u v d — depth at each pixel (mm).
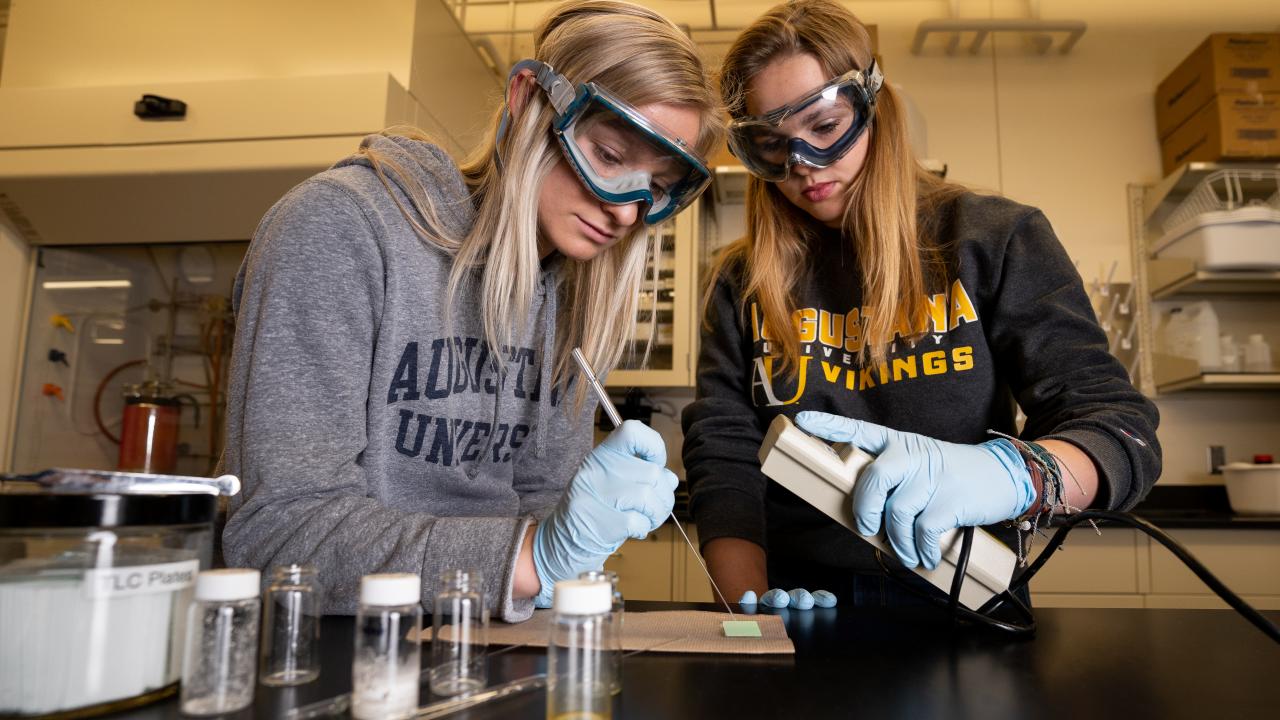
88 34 2453
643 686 578
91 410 2596
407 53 2357
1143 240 3229
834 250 1366
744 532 1257
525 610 780
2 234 2547
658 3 3580
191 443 2568
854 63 1144
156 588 509
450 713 520
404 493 1018
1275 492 2680
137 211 2428
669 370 3090
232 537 779
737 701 540
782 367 1322
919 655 686
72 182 2344
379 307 924
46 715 462
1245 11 3361
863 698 551
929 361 1225
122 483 517
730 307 1455
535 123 950
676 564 2697
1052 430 1098
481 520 781
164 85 2316
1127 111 3342
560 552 765
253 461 791
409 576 534
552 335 1145
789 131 1166
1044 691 572
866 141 1225
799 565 1284
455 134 2736
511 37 3641
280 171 2260
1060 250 1201
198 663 496
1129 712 522
